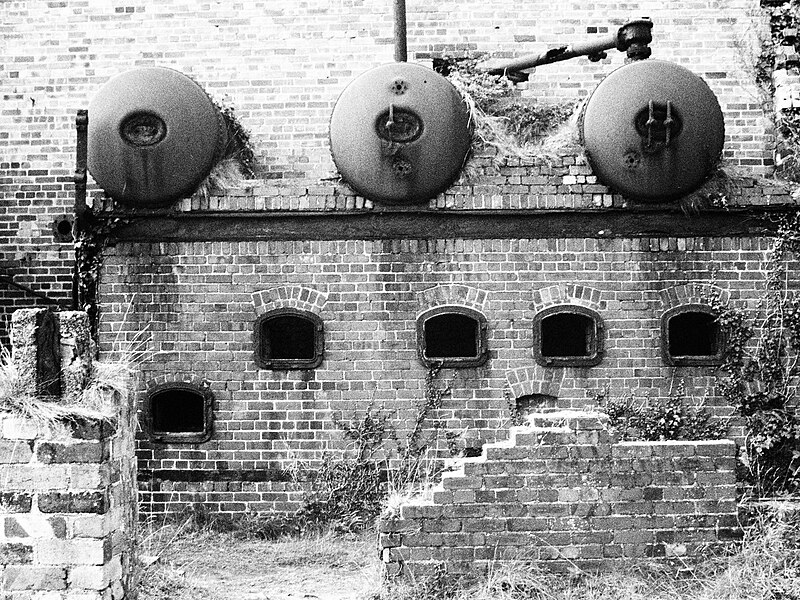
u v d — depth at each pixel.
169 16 10.16
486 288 8.55
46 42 10.18
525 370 8.50
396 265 8.55
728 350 8.52
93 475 5.30
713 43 10.02
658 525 6.12
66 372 5.54
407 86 8.34
